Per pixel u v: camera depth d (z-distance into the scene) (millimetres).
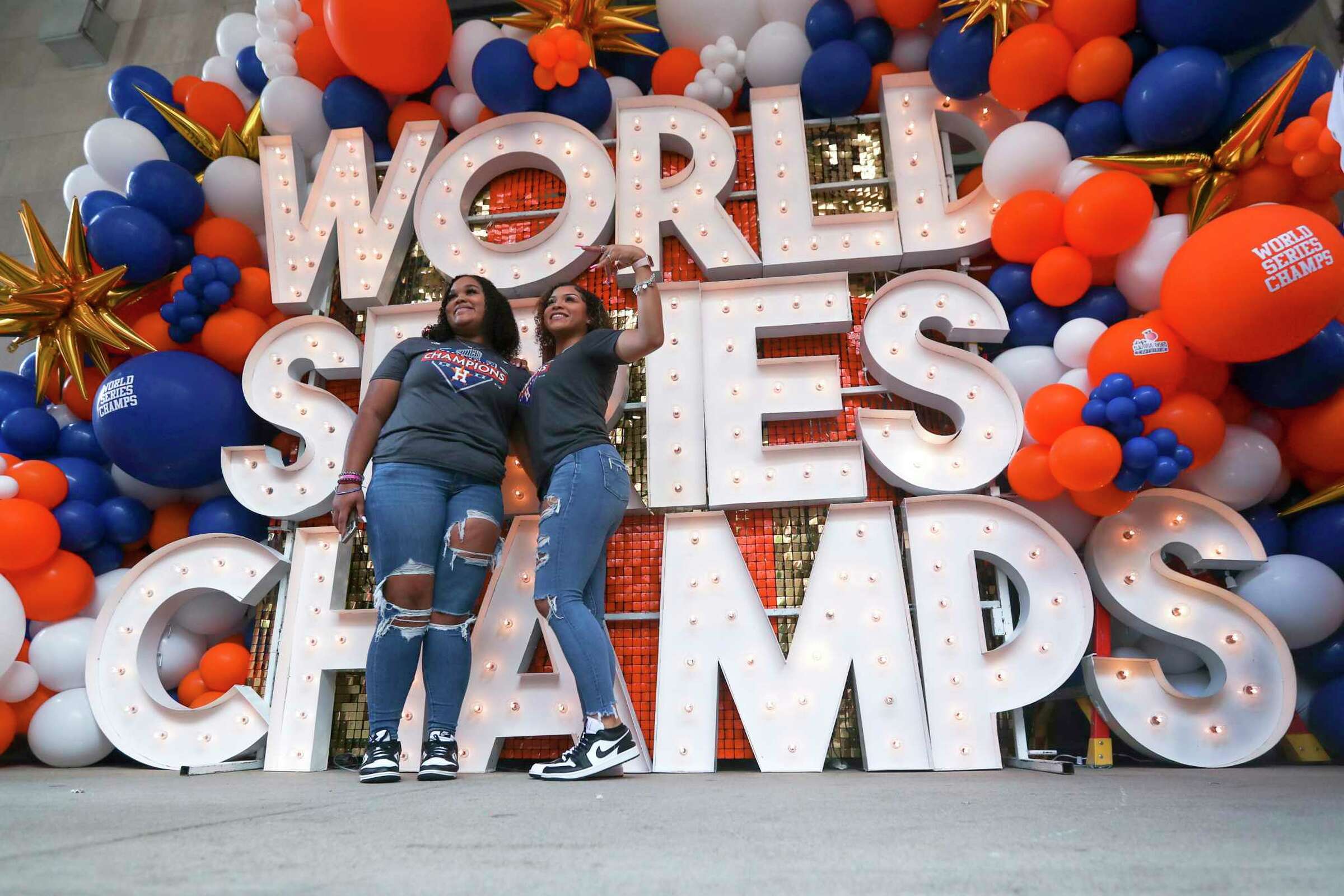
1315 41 3275
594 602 2109
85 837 877
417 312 2881
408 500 2031
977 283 2664
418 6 2895
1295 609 2338
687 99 3002
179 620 2771
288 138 3105
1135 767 2338
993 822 1026
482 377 2184
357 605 2693
